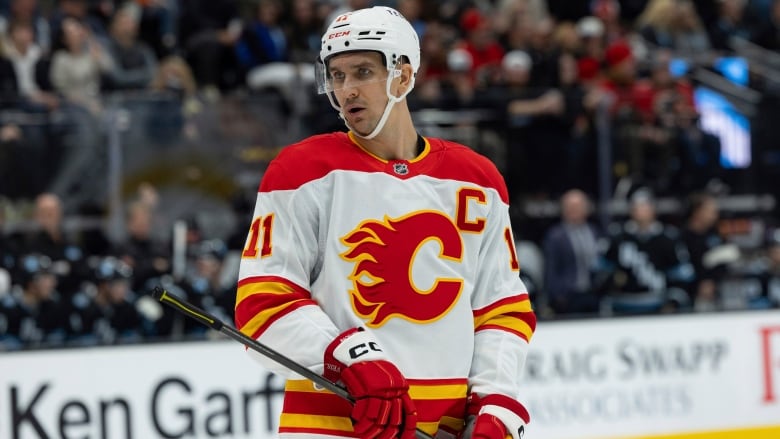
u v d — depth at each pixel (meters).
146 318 13.94
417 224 5.68
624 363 13.05
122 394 11.62
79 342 11.57
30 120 15.01
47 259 14.30
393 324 5.61
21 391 11.34
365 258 5.61
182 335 14.12
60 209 14.98
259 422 12.00
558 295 16.08
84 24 18.42
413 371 5.62
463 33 20.59
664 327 13.22
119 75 17.62
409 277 5.63
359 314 5.59
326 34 5.82
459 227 5.79
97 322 13.82
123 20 17.91
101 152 15.19
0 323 13.52
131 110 15.31
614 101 16.83
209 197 15.49
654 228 16.17
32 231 14.64
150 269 14.57
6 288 14.03
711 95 17.52
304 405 5.67
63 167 15.07
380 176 5.71
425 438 5.59
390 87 5.75
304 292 5.66
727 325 13.45
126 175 15.25
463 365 5.75
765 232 17.14
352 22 5.75
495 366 5.82
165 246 15.07
